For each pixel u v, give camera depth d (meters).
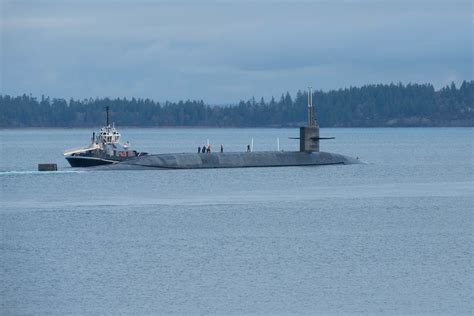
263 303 140.00
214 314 134.62
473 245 187.00
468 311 136.12
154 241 190.50
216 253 176.88
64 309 136.62
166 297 143.00
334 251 179.75
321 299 142.25
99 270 160.75
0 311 135.25
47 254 175.38
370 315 134.38
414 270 161.75
